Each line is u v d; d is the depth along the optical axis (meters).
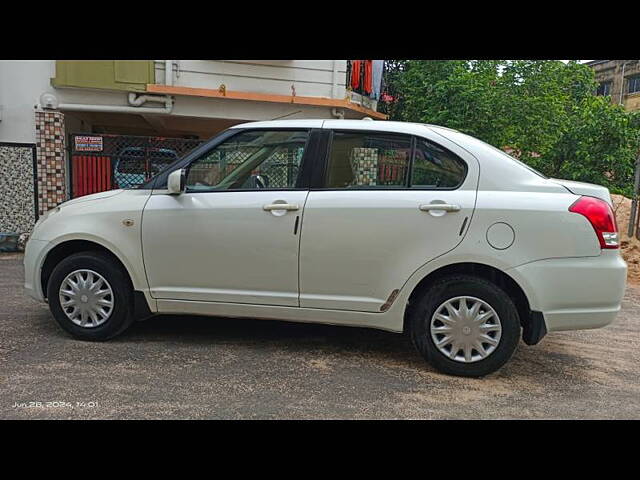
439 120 11.02
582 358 4.41
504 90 11.20
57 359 3.95
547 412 3.35
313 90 9.84
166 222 4.13
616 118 11.71
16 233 8.68
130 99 9.11
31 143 8.90
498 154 3.90
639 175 10.45
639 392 3.71
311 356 4.20
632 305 6.43
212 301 4.14
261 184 4.13
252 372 3.83
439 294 3.79
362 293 3.89
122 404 3.26
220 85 9.42
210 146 4.23
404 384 3.70
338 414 3.22
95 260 4.25
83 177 8.87
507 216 3.65
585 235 3.59
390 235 3.79
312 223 3.90
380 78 11.47
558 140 12.11
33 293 4.45
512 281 3.72
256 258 4.01
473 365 3.77
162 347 4.29
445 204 3.72
